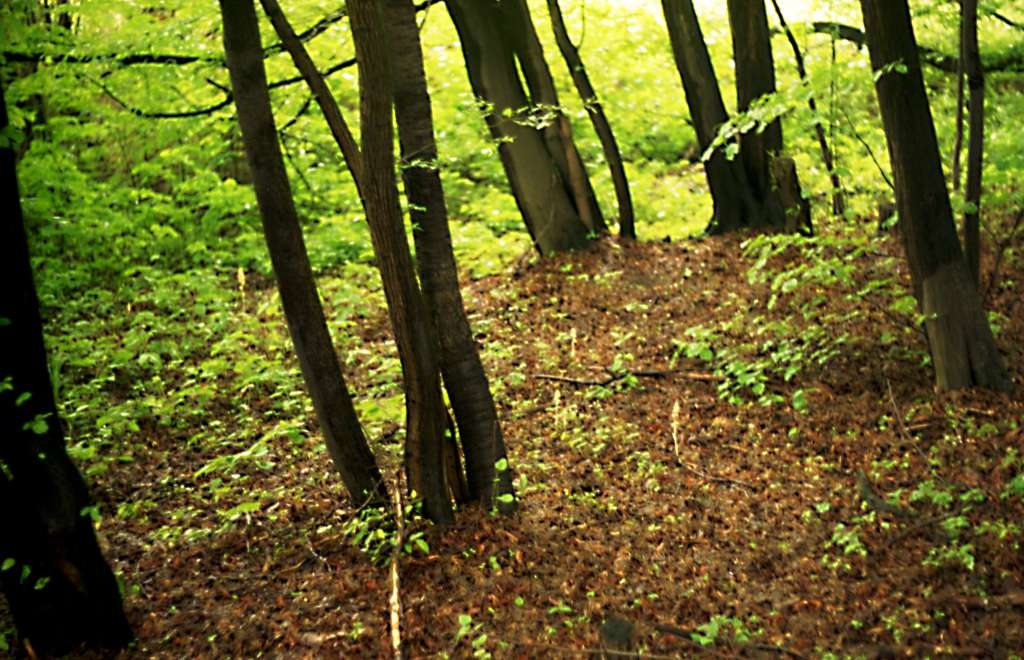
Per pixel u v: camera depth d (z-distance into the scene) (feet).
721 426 27.81
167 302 38.68
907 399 27.12
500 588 20.61
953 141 38.17
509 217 48.60
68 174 40.88
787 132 46.50
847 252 36.19
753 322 31.65
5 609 21.18
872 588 19.56
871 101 46.03
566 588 20.62
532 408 30.50
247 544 23.50
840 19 51.01
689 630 18.80
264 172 21.03
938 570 19.61
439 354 23.06
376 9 19.33
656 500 24.34
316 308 21.94
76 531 18.93
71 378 33.73
